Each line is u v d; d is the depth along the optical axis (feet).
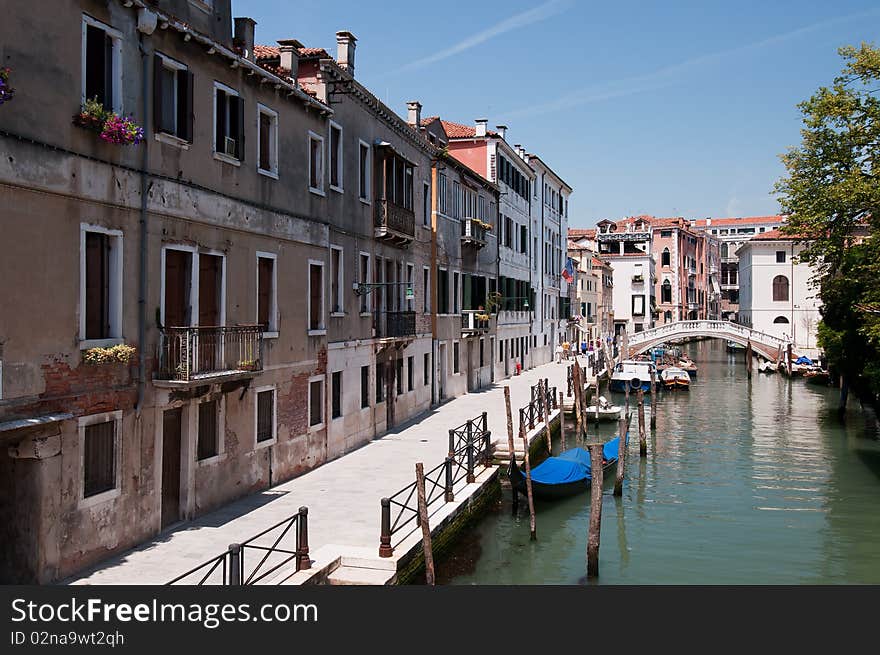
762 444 88.74
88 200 30.71
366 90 60.70
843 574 44.96
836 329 95.09
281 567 31.89
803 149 70.85
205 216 38.93
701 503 61.67
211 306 40.22
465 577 42.80
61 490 29.25
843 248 71.41
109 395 31.83
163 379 34.91
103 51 31.91
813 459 79.66
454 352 95.25
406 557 35.29
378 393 67.41
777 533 53.31
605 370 150.61
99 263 31.89
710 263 307.58
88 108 30.25
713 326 177.06
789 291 202.28
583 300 202.28
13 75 27.07
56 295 29.09
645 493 65.21
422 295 80.12
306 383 51.16
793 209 71.61
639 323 242.78
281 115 47.62
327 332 54.65
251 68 42.52
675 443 89.81
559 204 170.71
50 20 28.76
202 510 39.37
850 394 134.82
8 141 26.78
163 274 35.45
